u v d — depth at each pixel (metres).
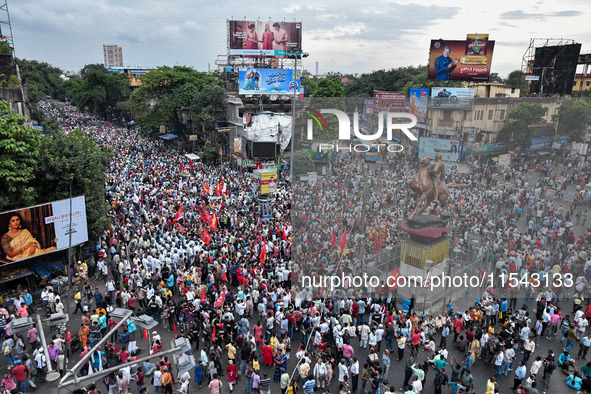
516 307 23.22
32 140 23.86
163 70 70.94
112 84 109.81
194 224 33.00
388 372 18.84
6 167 22.67
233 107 62.44
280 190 43.19
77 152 26.09
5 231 22.58
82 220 25.86
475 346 19.12
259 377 16.92
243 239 29.12
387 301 22.12
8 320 19.14
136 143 72.62
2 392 15.68
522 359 19.64
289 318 21.03
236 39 70.38
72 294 24.72
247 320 20.33
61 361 17.38
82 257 27.66
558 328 22.09
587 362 18.55
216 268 25.50
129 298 22.16
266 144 52.50
